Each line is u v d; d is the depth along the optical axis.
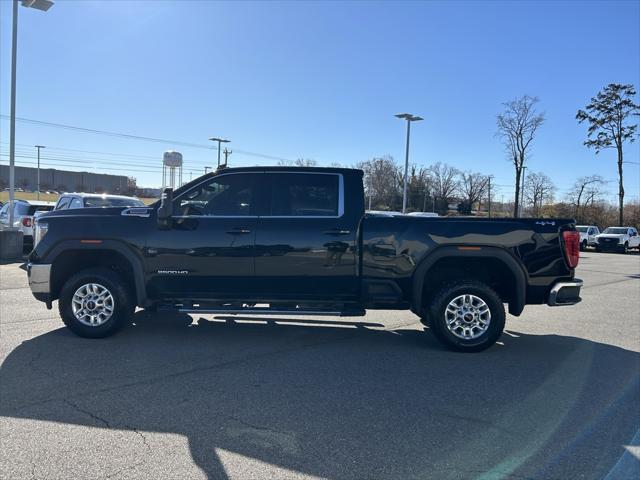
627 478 3.10
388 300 5.79
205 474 3.03
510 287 5.92
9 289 9.40
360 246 5.76
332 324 7.23
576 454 3.39
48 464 3.10
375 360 5.45
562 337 6.79
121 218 5.92
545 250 5.74
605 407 4.21
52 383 4.50
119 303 5.91
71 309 5.90
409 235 5.72
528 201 65.69
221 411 3.97
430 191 74.88
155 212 5.93
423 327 7.15
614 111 41.91
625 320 8.05
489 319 5.72
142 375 4.78
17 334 6.15
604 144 42.62
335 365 5.23
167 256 5.83
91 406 4.01
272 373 4.93
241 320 7.29
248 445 3.42
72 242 5.91
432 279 6.23
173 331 6.53
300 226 5.77
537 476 3.11
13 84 15.04
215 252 5.79
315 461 3.22
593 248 36.34
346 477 3.04
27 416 3.80
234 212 5.93
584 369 5.28
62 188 93.19
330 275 5.79
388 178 61.69
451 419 3.92
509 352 5.93
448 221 5.76
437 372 5.08
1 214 17.36
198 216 5.89
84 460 3.16
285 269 5.78
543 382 4.83
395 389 4.55
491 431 3.71
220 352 5.62
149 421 3.76
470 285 5.72
